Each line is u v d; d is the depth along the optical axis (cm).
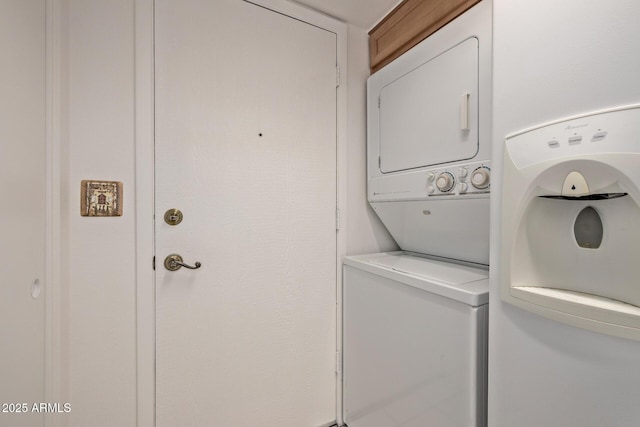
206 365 152
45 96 106
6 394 82
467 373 106
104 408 131
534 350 84
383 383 151
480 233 145
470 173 127
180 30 143
